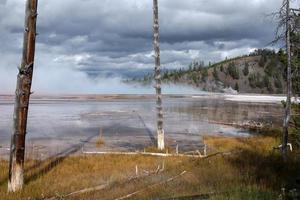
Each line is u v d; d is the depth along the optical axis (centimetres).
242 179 1276
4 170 1606
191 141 2762
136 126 3781
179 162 1770
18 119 1236
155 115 5097
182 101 9700
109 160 1897
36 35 1234
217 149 2305
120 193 1172
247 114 5388
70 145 2533
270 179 1257
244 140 2683
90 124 3912
